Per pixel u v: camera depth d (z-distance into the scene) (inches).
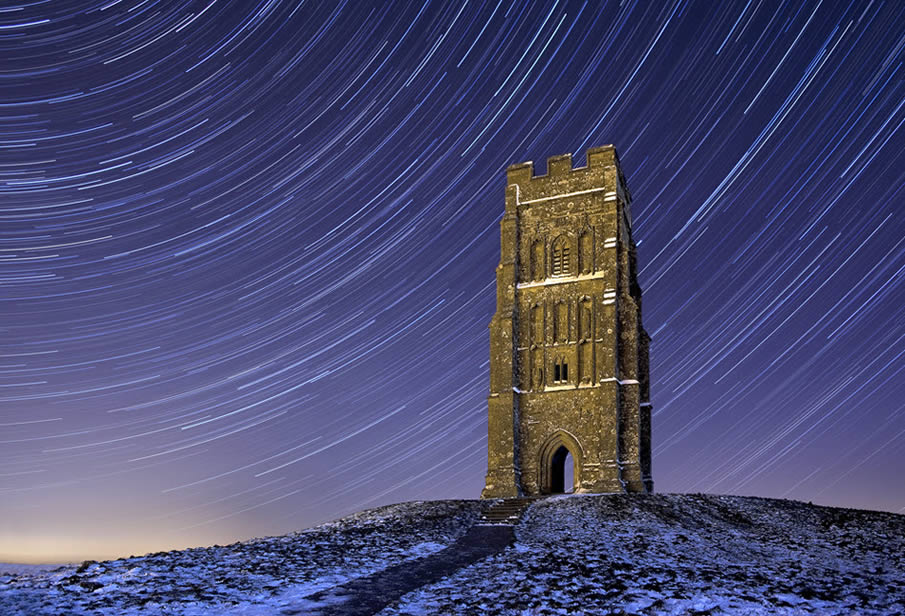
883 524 1540.4
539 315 2310.5
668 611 805.2
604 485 2062.0
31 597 800.3
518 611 792.3
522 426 2233.0
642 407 2210.9
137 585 872.9
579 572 1015.6
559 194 2377.0
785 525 1529.3
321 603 808.3
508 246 2378.2
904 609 842.2
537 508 1679.4
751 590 928.3
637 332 2276.1
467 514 1665.8
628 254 2335.1
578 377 2217.0
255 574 957.8
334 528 1572.3
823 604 857.5
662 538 1355.8
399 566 1057.5
